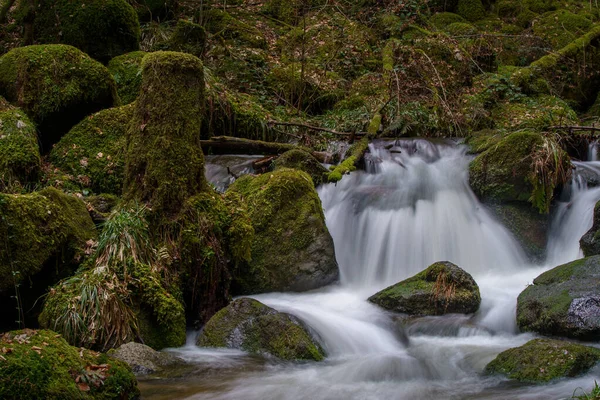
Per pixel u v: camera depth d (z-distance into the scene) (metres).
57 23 10.86
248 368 4.82
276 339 5.15
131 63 10.11
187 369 4.78
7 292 5.20
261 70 12.09
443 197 7.93
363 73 12.82
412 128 10.29
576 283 5.52
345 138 9.78
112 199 7.07
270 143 9.21
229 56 12.22
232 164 8.75
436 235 7.51
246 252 6.29
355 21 14.84
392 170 8.52
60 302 5.18
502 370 4.64
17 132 7.36
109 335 5.05
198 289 5.98
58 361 3.79
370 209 7.76
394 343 5.50
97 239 6.05
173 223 6.02
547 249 7.59
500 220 7.73
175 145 6.20
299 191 6.88
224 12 14.18
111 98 8.80
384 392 4.38
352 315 5.94
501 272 7.29
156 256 5.79
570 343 4.69
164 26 13.22
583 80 13.44
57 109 8.34
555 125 10.16
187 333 5.82
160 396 4.21
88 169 7.75
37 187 7.12
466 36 13.57
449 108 10.51
